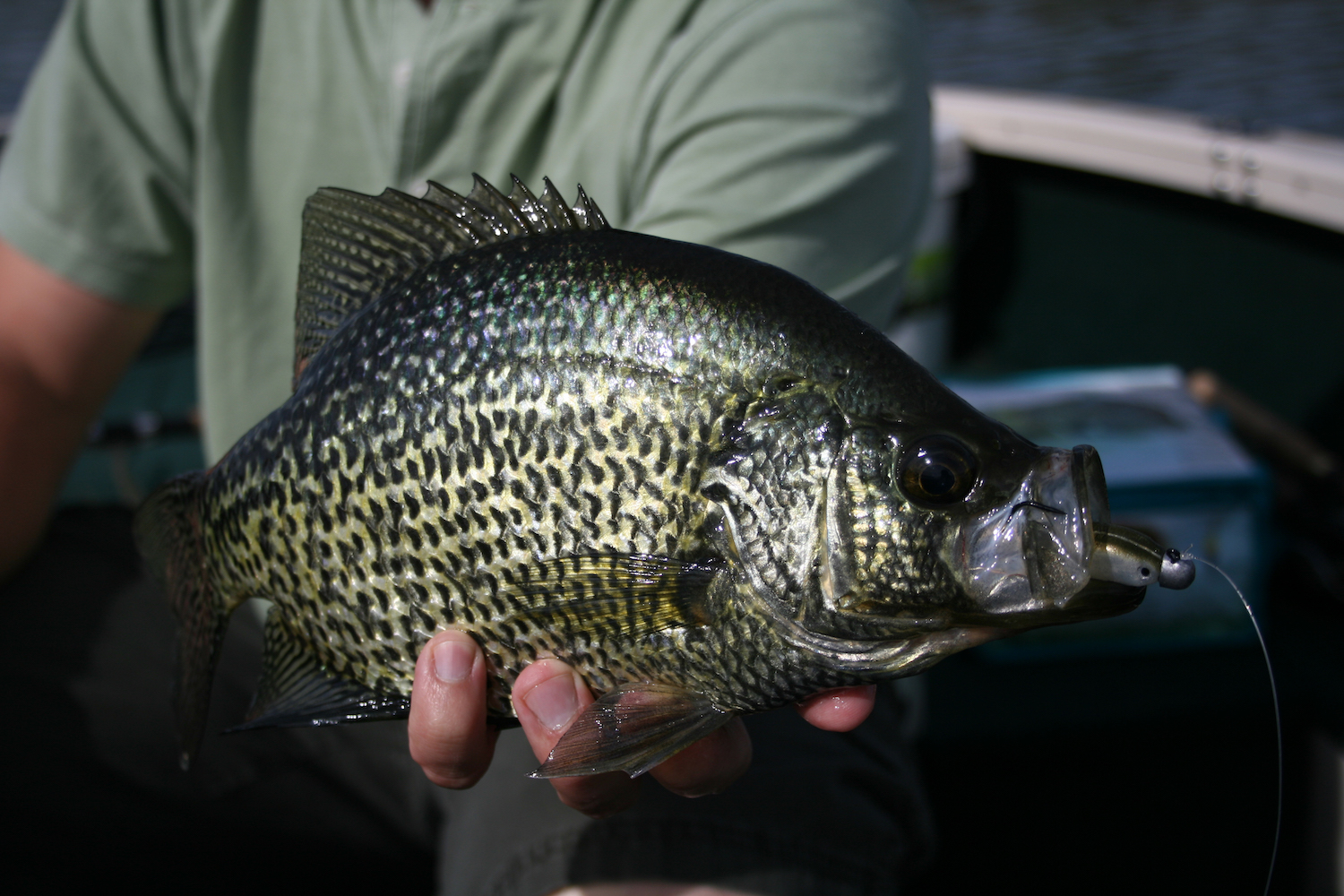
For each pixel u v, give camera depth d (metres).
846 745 0.60
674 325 0.47
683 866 0.54
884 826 0.58
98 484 1.05
